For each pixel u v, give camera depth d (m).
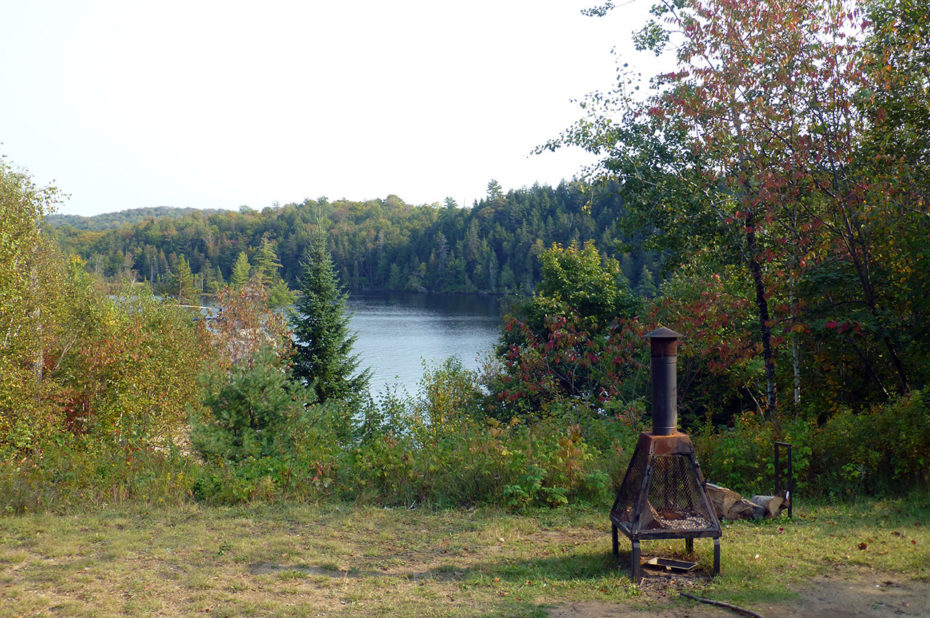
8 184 23.53
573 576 6.46
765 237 14.45
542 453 9.52
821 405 14.48
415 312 113.56
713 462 9.86
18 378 20.61
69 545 7.22
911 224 12.79
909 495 9.11
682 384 17.44
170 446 10.99
